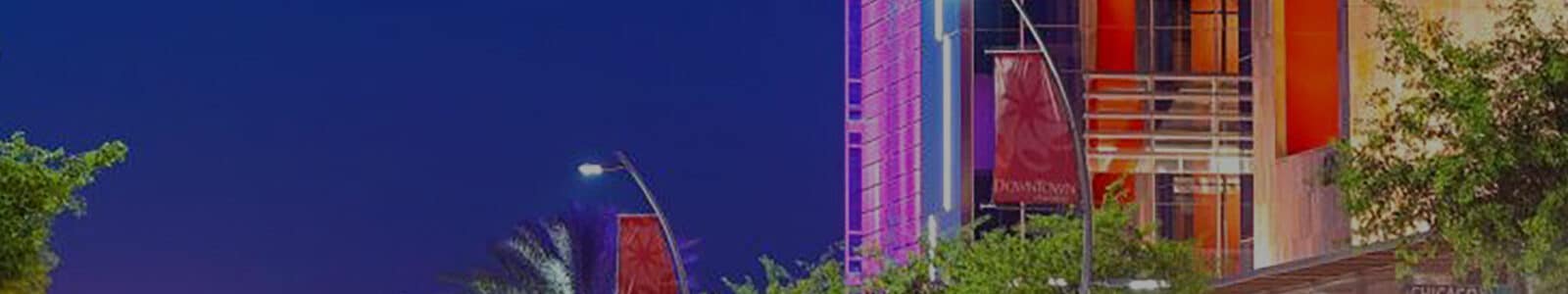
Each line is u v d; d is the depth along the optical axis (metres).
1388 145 30.52
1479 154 26.88
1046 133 30.55
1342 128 67.50
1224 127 81.69
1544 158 26.58
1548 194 26.06
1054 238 45.69
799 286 53.47
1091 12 82.25
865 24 99.12
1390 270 46.00
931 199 85.38
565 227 95.00
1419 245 30.58
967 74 82.38
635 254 46.16
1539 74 26.94
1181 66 82.25
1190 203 81.50
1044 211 57.22
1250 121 81.56
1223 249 80.94
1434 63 27.73
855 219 104.94
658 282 46.09
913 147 89.25
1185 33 82.25
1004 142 30.52
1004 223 79.00
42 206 28.84
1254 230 76.94
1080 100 81.44
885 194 93.62
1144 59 82.19
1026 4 82.25
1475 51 27.47
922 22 87.81
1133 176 81.50
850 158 105.56
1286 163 72.38
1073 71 81.69
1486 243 27.19
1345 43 67.75
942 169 84.19
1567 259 26.31
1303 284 48.41
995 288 45.50
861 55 100.06
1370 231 28.55
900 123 91.88
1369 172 28.23
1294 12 78.50
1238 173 81.50
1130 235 47.22
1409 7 67.06
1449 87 27.22
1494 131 26.89
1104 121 81.69
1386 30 34.34
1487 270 27.50
